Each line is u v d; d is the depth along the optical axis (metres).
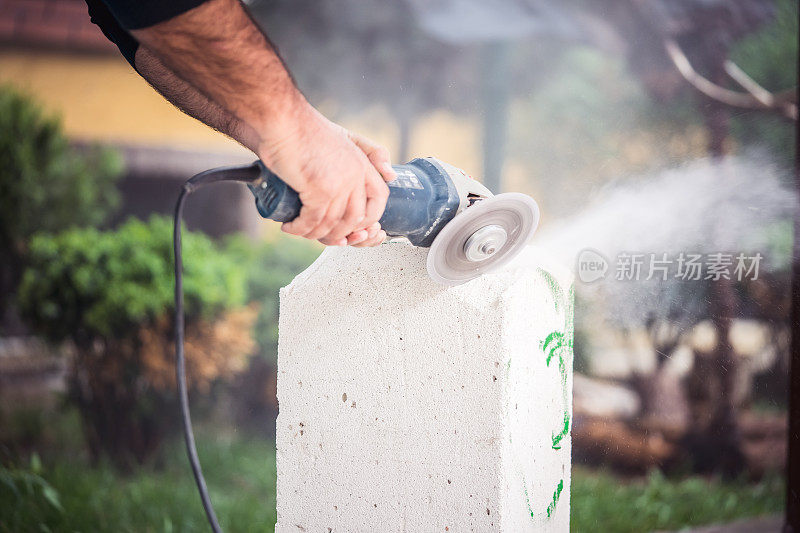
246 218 9.02
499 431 1.55
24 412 5.74
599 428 5.20
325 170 1.26
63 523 3.36
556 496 1.89
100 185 7.25
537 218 1.56
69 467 4.44
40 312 4.65
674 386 5.36
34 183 6.33
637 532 3.73
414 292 1.65
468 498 1.59
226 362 4.97
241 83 1.16
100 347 4.76
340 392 1.75
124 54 1.67
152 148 8.77
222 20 1.11
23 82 8.68
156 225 5.05
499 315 1.54
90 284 4.58
